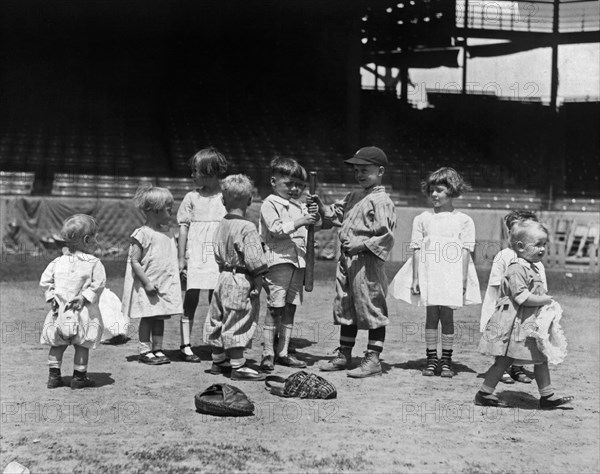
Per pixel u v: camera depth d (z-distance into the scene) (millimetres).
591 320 10453
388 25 34781
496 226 23688
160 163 29766
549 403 5438
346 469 4023
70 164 27484
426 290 6406
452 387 6039
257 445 4391
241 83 36438
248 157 31234
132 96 34656
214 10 31797
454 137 34406
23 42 33844
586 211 26500
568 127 35406
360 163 6383
